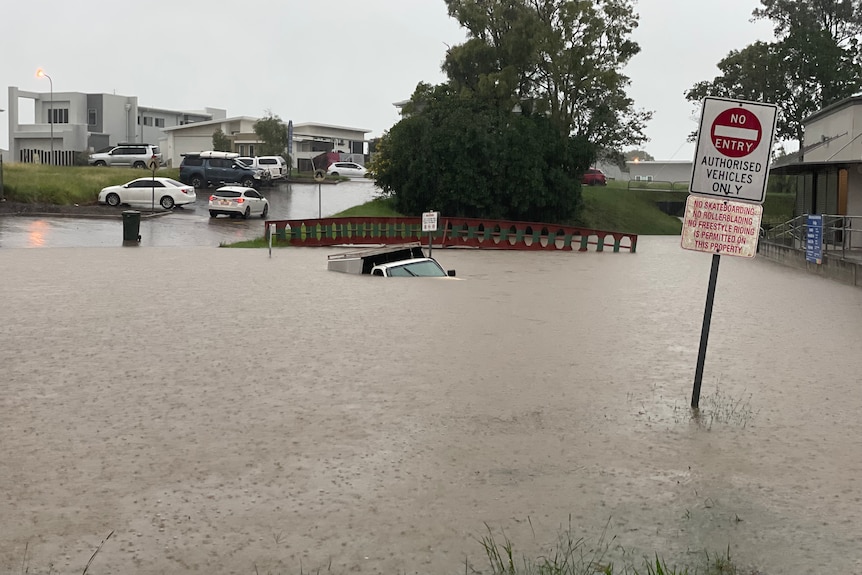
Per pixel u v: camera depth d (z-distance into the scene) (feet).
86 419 28.45
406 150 189.88
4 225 135.13
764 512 20.22
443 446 25.64
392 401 31.32
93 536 18.62
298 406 30.45
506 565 17.15
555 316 55.36
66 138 313.32
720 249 30.17
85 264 88.28
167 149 313.32
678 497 21.26
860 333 49.57
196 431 27.12
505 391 33.14
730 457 24.70
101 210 160.76
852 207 113.09
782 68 246.06
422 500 20.99
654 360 40.11
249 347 41.98
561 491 21.67
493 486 22.04
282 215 172.14
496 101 198.39
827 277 91.30
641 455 24.85
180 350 40.98
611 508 20.48
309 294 65.05
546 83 209.46
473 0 203.41
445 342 44.27
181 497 21.12
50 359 38.47
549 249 147.43
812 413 30.04
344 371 36.55
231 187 162.61
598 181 273.75
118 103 335.26
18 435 26.50
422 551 17.93
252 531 18.99
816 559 17.53
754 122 29.78
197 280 74.28
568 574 16.61
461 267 103.45
